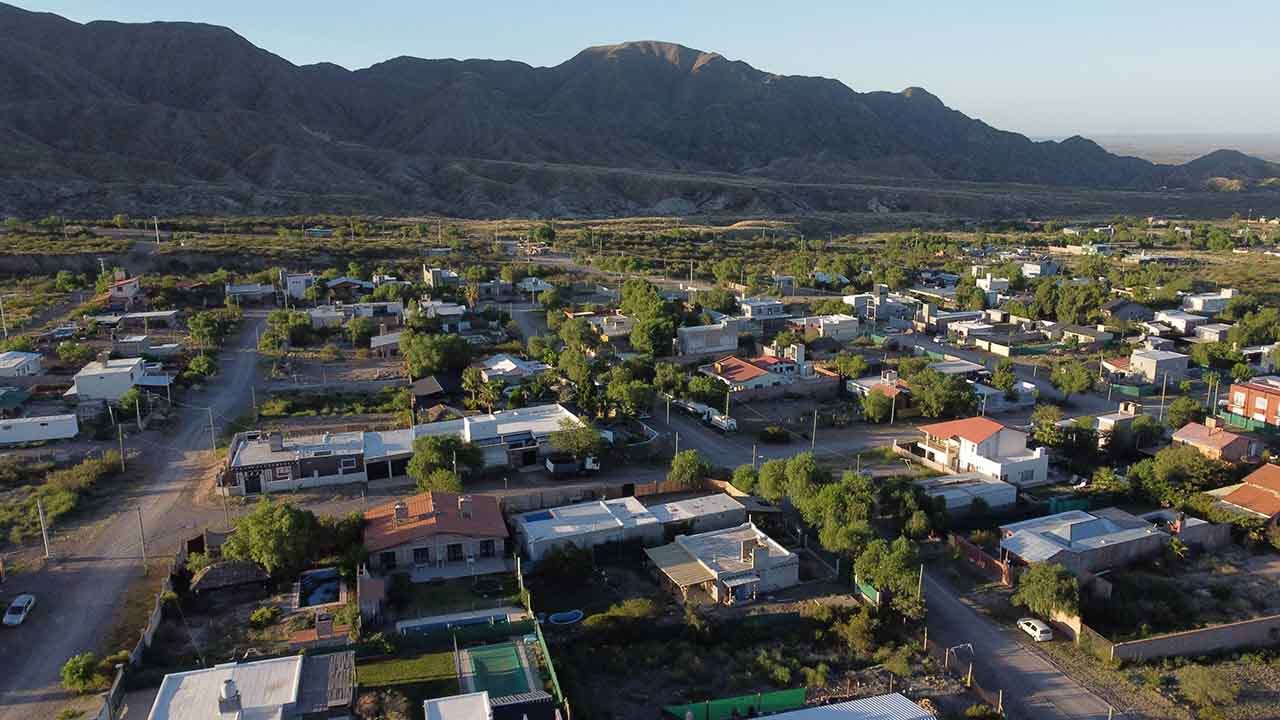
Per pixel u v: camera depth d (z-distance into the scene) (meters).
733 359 114.06
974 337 137.25
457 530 62.03
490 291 169.75
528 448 82.25
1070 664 52.12
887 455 86.19
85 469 76.94
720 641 53.44
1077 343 135.62
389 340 123.62
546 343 123.94
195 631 53.19
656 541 66.25
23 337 118.56
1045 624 55.72
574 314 149.12
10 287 158.62
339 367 117.12
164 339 128.12
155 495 74.25
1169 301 158.62
